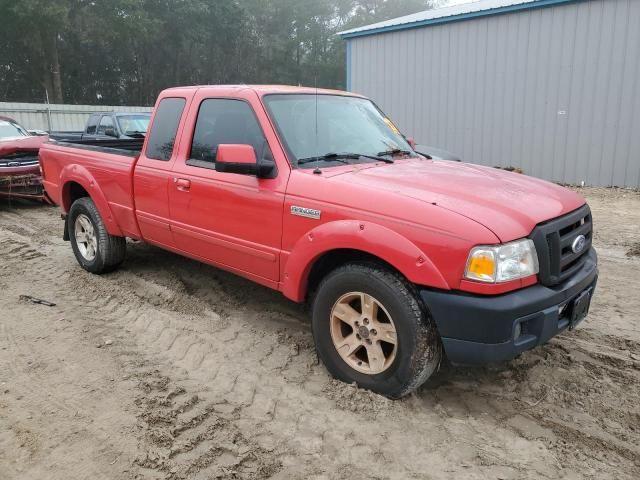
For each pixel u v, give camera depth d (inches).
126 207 206.7
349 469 112.4
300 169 149.9
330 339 142.3
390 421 126.9
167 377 147.8
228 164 145.4
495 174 160.4
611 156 453.4
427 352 125.0
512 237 118.0
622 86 438.0
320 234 136.4
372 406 131.0
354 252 138.4
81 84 1670.8
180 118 185.6
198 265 241.6
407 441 120.8
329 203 137.2
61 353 162.2
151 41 1524.4
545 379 146.2
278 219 149.3
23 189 387.9
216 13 1625.2
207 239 173.3
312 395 138.6
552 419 129.3
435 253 118.9
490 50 501.0
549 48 467.5
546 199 138.5
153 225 195.9
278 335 172.4
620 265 250.2
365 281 130.2
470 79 518.9
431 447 119.0
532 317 119.0
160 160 190.7
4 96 1544.0
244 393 140.4
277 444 120.3
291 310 192.5
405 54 560.7
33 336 173.6
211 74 1811.0
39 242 294.2
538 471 111.7
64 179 236.1
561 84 467.2
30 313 191.9
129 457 115.8
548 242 124.3
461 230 117.0
